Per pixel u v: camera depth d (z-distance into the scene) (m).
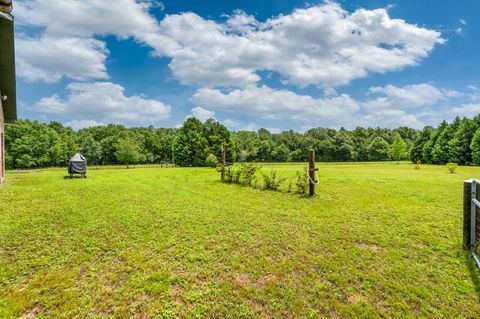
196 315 2.74
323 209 7.20
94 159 56.38
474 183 4.17
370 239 4.86
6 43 9.70
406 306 2.91
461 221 5.90
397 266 3.79
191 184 12.42
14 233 5.05
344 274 3.59
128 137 54.03
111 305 2.88
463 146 40.12
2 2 7.53
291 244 4.65
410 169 26.78
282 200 8.47
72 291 3.13
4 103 12.44
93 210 6.94
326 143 63.31
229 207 7.46
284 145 64.00
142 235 5.06
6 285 3.24
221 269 3.72
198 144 37.53
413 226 5.57
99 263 3.87
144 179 14.70
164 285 3.28
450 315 2.76
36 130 47.34
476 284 3.30
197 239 4.87
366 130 75.81
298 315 2.77
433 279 3.44
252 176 12.81
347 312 2.81
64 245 4.51
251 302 2.98
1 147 12.38
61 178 15.12
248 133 82.94
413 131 80.69
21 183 12.38
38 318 2.66
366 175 17.23
